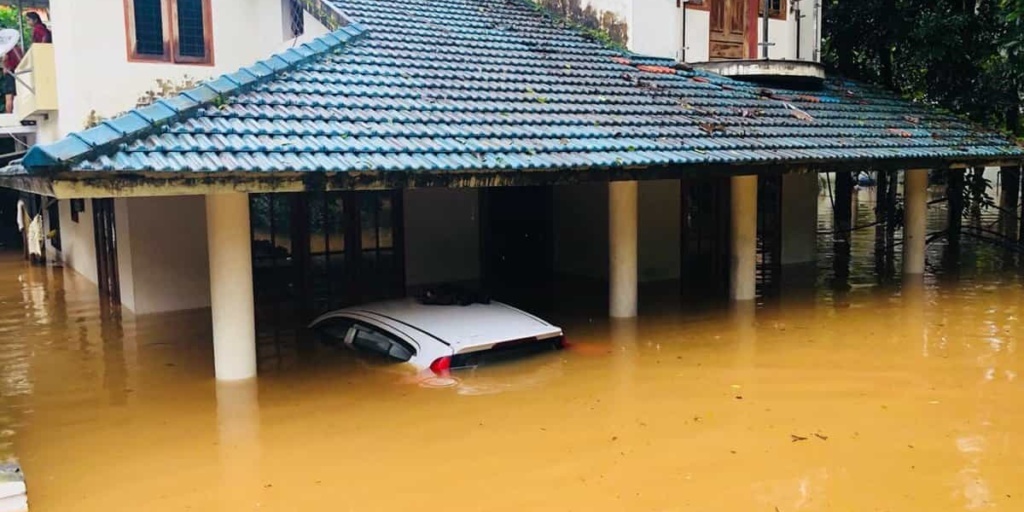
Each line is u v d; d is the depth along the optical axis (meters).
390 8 11.16
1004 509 4.73
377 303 8.99
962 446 5.70
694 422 6.27
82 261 14.62
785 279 12.91
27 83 13.72
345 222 11.95
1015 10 13.05
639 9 12.58
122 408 6.82
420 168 6.55
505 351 7.77
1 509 4.75
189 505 4.95
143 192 5.63
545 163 7.20
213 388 7.30
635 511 4.77
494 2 13.05
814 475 5.25
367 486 5.20
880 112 12.53
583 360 8.04
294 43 11.30
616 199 9.94
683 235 13.28
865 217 24.02
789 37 13.91
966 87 15.80
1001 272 13.33
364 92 7.93
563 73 10.24
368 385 7.29
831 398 6.81
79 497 5.07
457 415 6.46
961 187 16.47
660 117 9.41
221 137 6.29
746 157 8.45
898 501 4.86
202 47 11.52
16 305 11.70
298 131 6.71
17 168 6.38
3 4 16.62
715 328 9.44
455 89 8.71
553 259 14.10
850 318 9.89
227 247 7.25
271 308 11.23
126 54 10.99
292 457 5.69
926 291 11.68
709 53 13.17
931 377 7.36
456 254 12.95
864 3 15.80
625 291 10.03
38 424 6.46
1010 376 7.35
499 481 5.23
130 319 10.46
